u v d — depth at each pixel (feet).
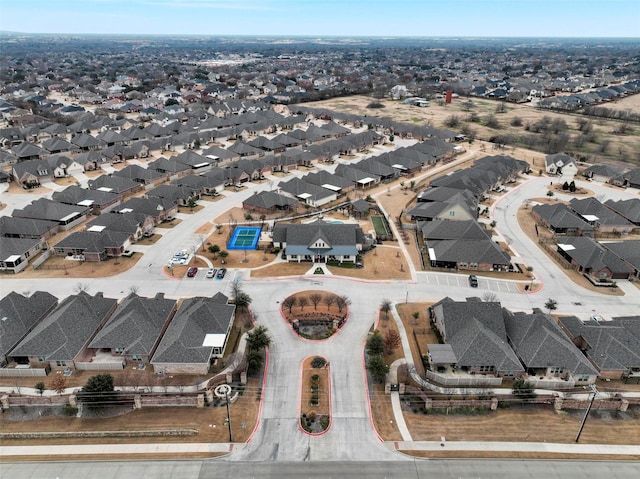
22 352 188.34
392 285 258.16
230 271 268.41
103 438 160.45
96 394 172.45
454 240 290.76
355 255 280.72
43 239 292.20
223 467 150.00
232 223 337.52
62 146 487.61
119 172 414.00
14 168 406.62
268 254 289.53
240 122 653.71
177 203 371.15
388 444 159.74
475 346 194.49
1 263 262.47
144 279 258.78
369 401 177.88
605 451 159.12
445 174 467.93
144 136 548.72
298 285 254.88
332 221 345.10
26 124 622.13
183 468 149.48
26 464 149.89
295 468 150.10
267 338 196.75
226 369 192.24
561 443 161.79
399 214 362.12
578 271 278.46
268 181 435.12
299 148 510.99
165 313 216.74
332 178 411.13
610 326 209.56
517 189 425.28
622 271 267.80
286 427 165.78
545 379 189.67
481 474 149.59
